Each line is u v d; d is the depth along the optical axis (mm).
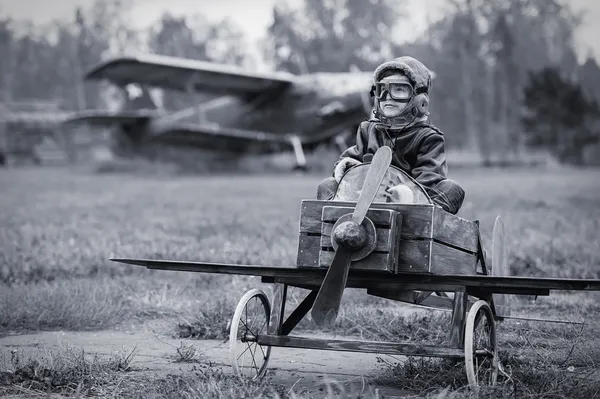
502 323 7879
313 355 7070
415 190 5637
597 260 11992
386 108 6066
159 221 19203
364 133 6312
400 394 5441
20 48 113000
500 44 86875
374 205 5238
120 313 8688
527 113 72062
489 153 80062
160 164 53000
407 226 5184
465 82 84938
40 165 80125
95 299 8875
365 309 8531
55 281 10398
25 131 84625
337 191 5777
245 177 42688
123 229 17109
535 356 6484
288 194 28984
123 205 25297
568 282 4766
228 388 5207
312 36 94250
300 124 43219
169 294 9695
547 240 14211
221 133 44562
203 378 5500
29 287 9766
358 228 4996
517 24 97875
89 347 7188
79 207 24844
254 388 5230
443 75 88125
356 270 5199
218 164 51250
